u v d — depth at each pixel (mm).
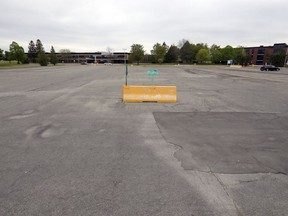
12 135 5605
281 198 3117
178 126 6469
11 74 30188
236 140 5359
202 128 6285
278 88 16047
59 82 19547
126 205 2932
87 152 4605
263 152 4664
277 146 5000
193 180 3559
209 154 4547
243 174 3760
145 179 3578
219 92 13891
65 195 3133
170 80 22078
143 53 101750
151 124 6660
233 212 2820
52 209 2840
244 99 11352
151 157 4391
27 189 3270
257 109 8938
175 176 3676
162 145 5012
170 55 115625
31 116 7559
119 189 3295
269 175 3736
